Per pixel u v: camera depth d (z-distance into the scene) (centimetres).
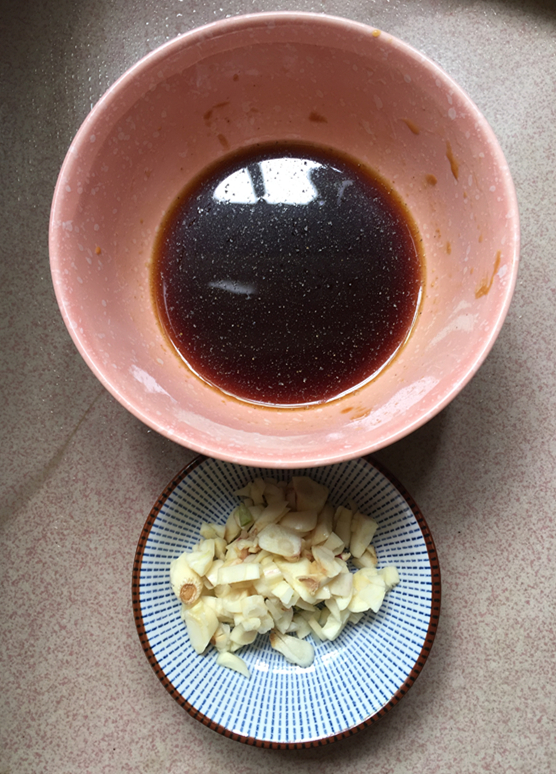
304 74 16
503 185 14
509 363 20
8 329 20
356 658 18
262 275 19
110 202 16
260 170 19
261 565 18
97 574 20
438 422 20
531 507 19
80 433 20
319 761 19
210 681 18
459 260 16
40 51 20
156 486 20
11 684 19
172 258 19
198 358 18
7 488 20
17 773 19
